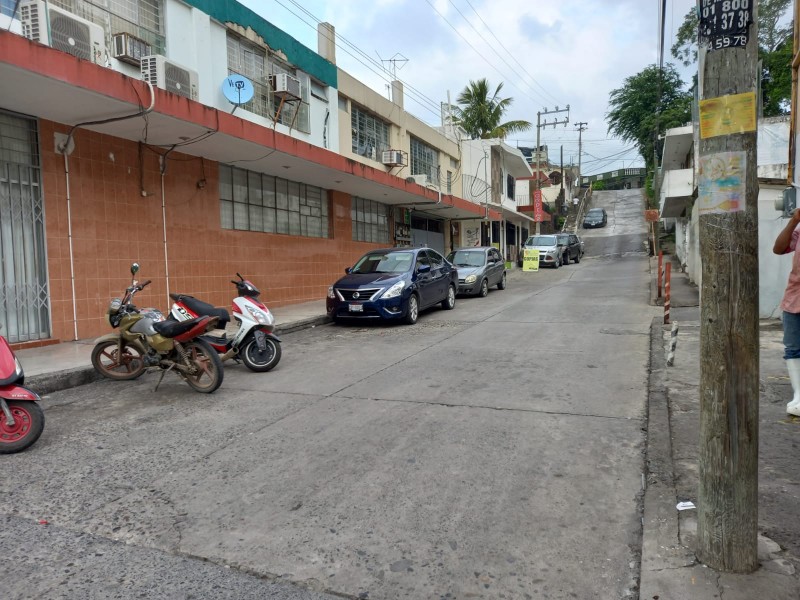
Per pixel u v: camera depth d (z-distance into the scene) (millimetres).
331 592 2785
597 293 16391
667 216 23875
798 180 7848
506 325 11195
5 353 4723
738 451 2645
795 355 5016
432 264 13562
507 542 3193
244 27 12680
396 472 4152
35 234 8641
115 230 9844
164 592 2793
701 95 2561
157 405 6070
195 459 4480
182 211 11281
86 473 4242
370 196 18500
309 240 15555
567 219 52969
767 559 2799
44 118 8703
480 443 4695
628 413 5406
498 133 35156
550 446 4602
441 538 3246
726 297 2582
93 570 2982
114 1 9656
